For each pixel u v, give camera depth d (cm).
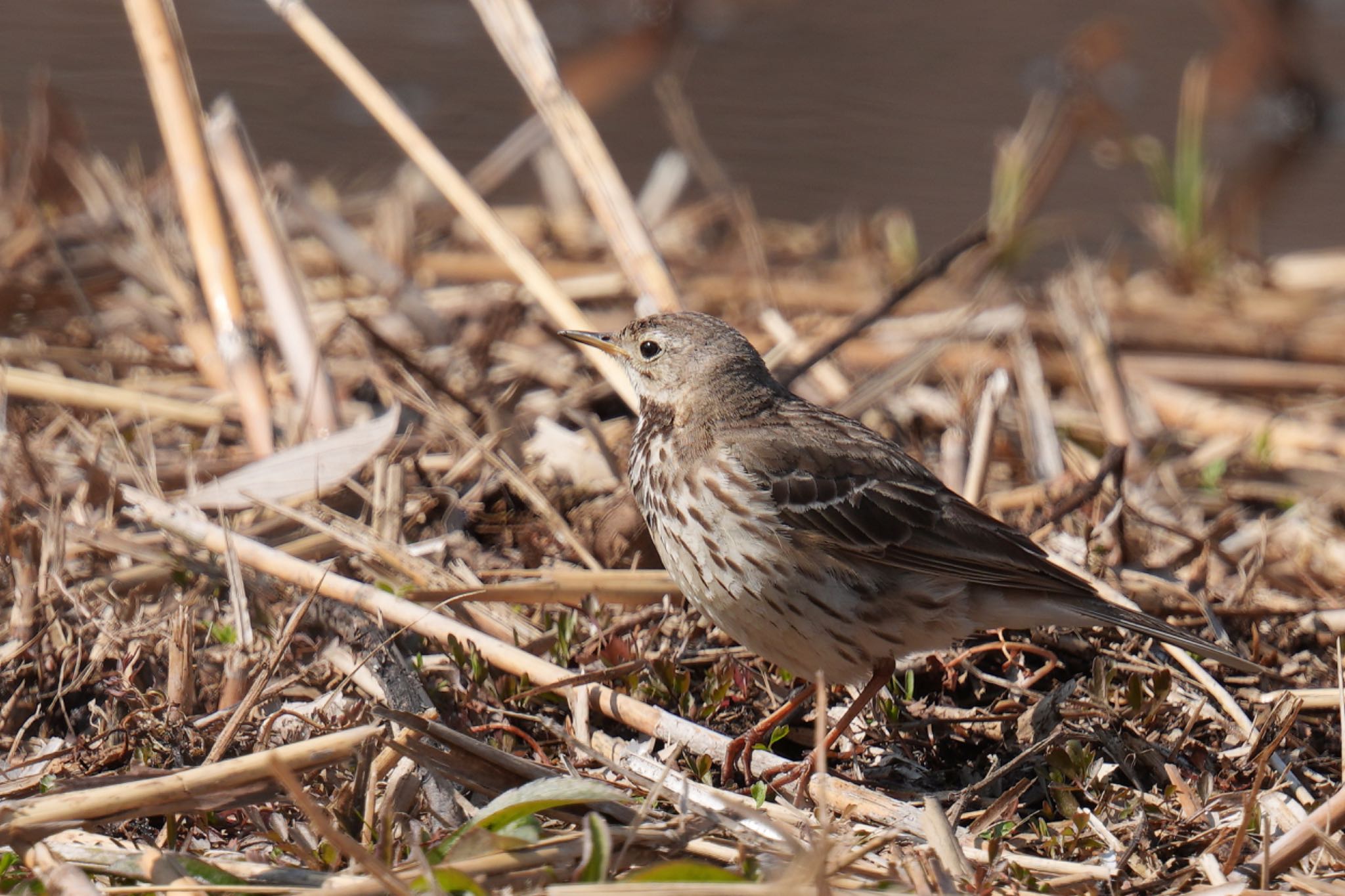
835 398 1370
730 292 1670
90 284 1502
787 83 2206
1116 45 2230
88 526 1080
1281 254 1903
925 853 768
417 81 2139
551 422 1277
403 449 1214
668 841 758
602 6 2461
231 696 912
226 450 1262
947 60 2306
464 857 711
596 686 927
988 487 1293
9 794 806
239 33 2269
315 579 985
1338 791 816
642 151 1995
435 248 1775
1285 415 1510
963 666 1009
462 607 1018
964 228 1809
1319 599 1142
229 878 710
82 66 2089
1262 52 2225
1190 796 857
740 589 959
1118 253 1823
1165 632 938
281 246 1298
